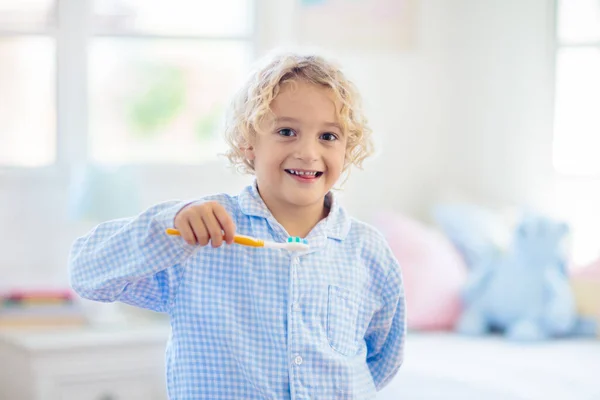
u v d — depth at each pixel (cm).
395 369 148
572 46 328
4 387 257
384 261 141
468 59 346
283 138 131
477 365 233
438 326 292
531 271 282
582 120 328
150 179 304
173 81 311
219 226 118
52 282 291
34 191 291
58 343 240
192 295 131
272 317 129
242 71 317
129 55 305
